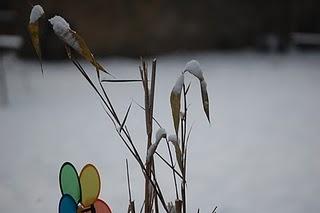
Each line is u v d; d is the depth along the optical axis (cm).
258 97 963
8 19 1437
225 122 745
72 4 1479
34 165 524
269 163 530
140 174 485
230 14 1662
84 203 239
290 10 1673
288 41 1655
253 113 812
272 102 909
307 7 1670
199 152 579
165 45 1581
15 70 1288
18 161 540
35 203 410
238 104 894
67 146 603
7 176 486
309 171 498
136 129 684
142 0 1540
